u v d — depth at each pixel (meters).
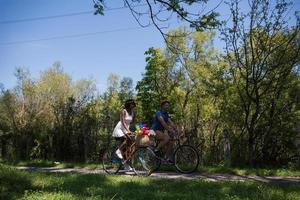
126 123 13.28
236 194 8.30
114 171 14.12
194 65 18.05
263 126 15.64
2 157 21.94
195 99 17.11
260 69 14.84
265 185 9.33
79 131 19.83
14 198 7.60
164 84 19.22
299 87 15.69
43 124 21.14
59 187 8.98
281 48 14.90
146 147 12.95
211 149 16.38
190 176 12.52
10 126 22.05
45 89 23.11
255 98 15.26
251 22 14.88
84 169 15.75
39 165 18.25
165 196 8.04
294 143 15.67
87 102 20.11
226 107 16.16
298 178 12.60
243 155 15.96
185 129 16.88
